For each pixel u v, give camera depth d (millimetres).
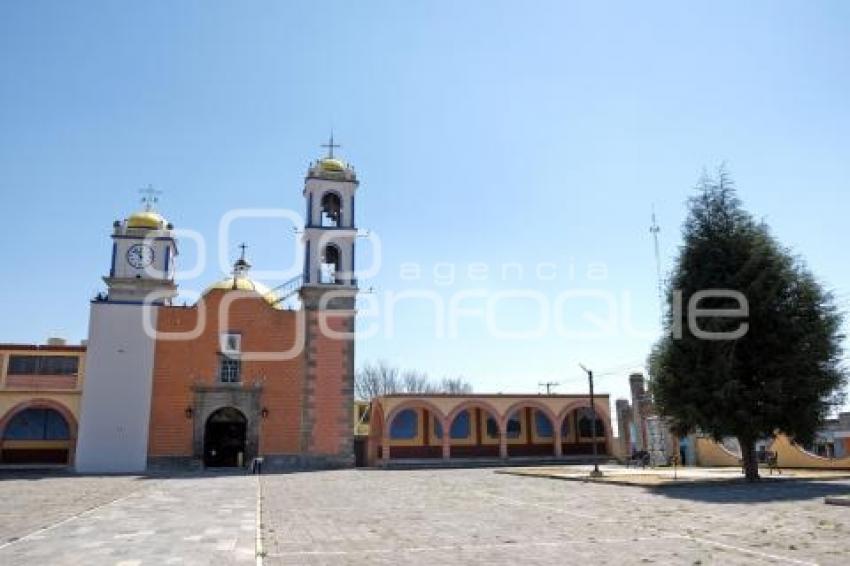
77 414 37219
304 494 21234
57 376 37656
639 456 38438
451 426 44906
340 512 15859
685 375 23812
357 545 10898
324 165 43531
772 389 22328
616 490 20922
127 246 47969
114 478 30859
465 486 24109
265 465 38531
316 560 9570
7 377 37156
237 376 39375
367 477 30688
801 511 14094
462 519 14219
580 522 13383
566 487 22734
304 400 39750
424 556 9828
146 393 37781
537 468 36844
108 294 46688
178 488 24141
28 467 36688
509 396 44344
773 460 27141
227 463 39438
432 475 31844
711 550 9891
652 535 11461
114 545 10930
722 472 28609
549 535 11719
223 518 14688
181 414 38062
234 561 9523
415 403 42562
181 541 11352
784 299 23516
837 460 28938
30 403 36844
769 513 13945
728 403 22594
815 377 22750
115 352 37875
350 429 40000
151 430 37500
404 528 12914
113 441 36750
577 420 47469
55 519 14539
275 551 10336
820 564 8742
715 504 15984
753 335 23297
